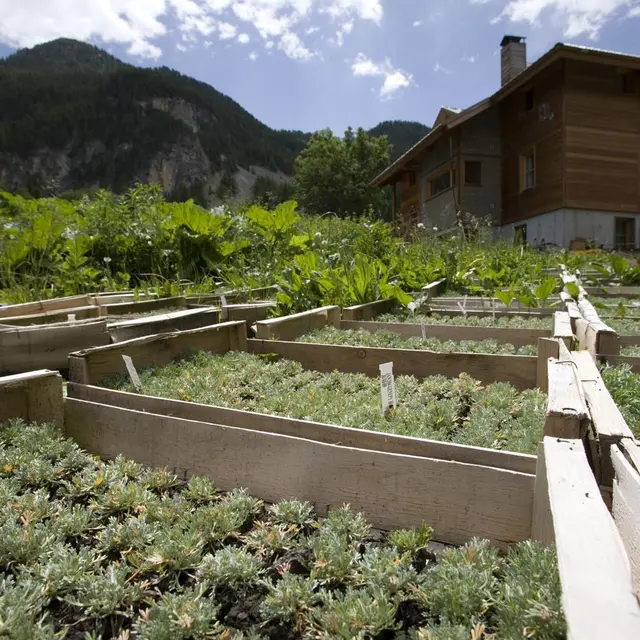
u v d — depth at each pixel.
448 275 8.27
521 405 2.51
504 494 1.55
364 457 1.73
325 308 4.59
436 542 1.63
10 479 1.93
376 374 3.27
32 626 1.22
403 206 26.27
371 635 1.21
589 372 2.27
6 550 1.51
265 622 1.28
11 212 8.91
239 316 4.42
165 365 3.16
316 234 8.73
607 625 0.80
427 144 18.70
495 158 19.73
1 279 6.64
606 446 1.58
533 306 5.39
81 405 2.37
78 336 3.30
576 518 1.08
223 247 7.97
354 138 43.66
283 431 2.00
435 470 1.64
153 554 1.48
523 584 1.18
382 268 6.61
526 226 18.33
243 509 1.75
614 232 16.61
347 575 1.42
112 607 1.33
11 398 2.27
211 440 2.01
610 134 16.38
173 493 1.90
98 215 8.02
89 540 1.63
